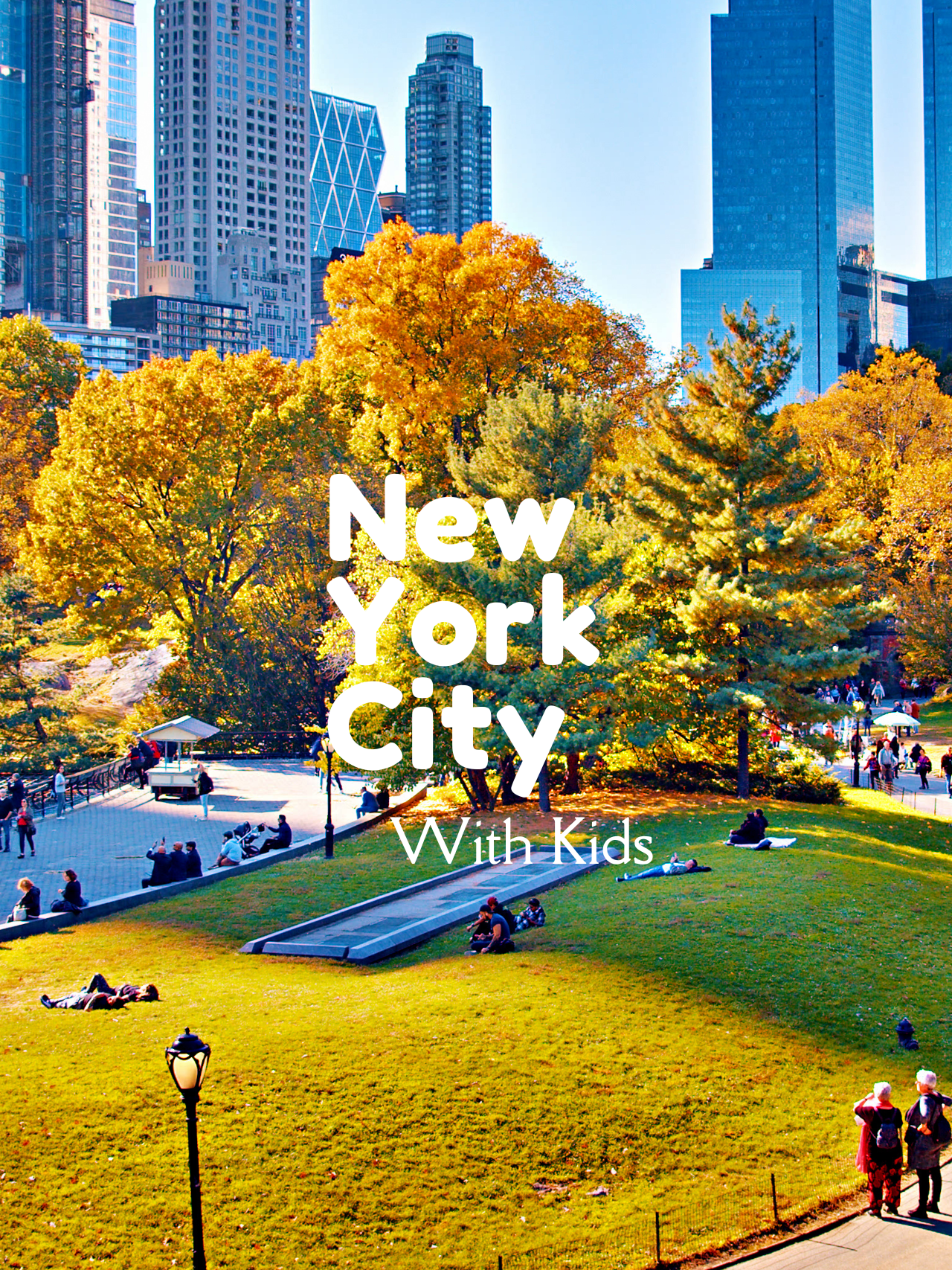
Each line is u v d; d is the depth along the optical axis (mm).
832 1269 14297
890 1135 15836
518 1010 20750
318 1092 17781
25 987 23953
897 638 76188
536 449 44438
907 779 53312
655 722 41281
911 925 26312
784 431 42812
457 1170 16094
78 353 102375
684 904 27203
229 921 29219
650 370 67625
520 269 62812
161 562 65938
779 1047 19781
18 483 86750
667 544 43625
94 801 47719
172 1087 17891
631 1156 16656
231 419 71375
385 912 29453
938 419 81625
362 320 60906
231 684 63000
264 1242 14500
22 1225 14578
